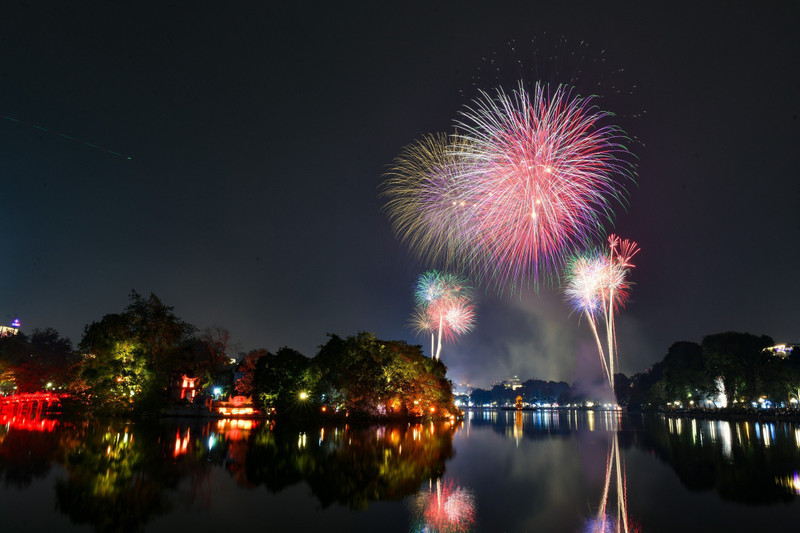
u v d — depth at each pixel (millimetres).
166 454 37344
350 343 89500
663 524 19969
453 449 47438
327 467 33312
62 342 170250
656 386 180000
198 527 18719
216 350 113250
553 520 20375
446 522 19844
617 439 61625
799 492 26594
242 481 27641
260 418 85000
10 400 100875
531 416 178125
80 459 34031
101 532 17938
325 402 87312
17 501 22188
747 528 19391
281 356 86062
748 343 134500
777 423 104250
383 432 66188
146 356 77312
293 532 18266
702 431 77125
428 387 100375
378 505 22594
